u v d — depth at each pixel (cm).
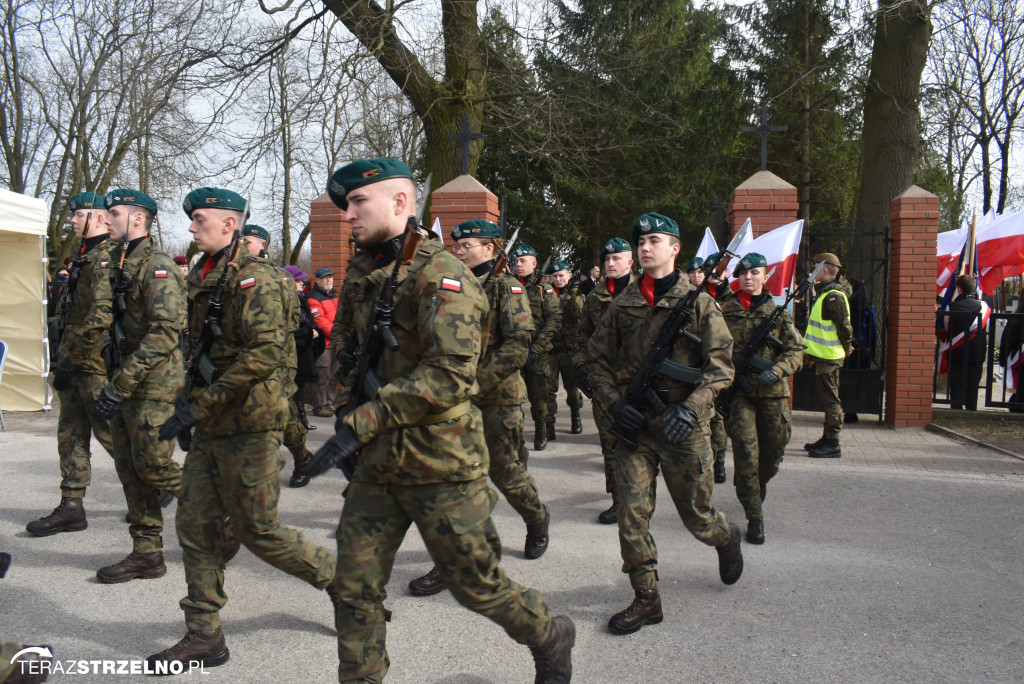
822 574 407
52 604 361
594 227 2202
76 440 468
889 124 1212
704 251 800
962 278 935
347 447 207
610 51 1608
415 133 1661
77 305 423
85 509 515
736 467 455
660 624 345
